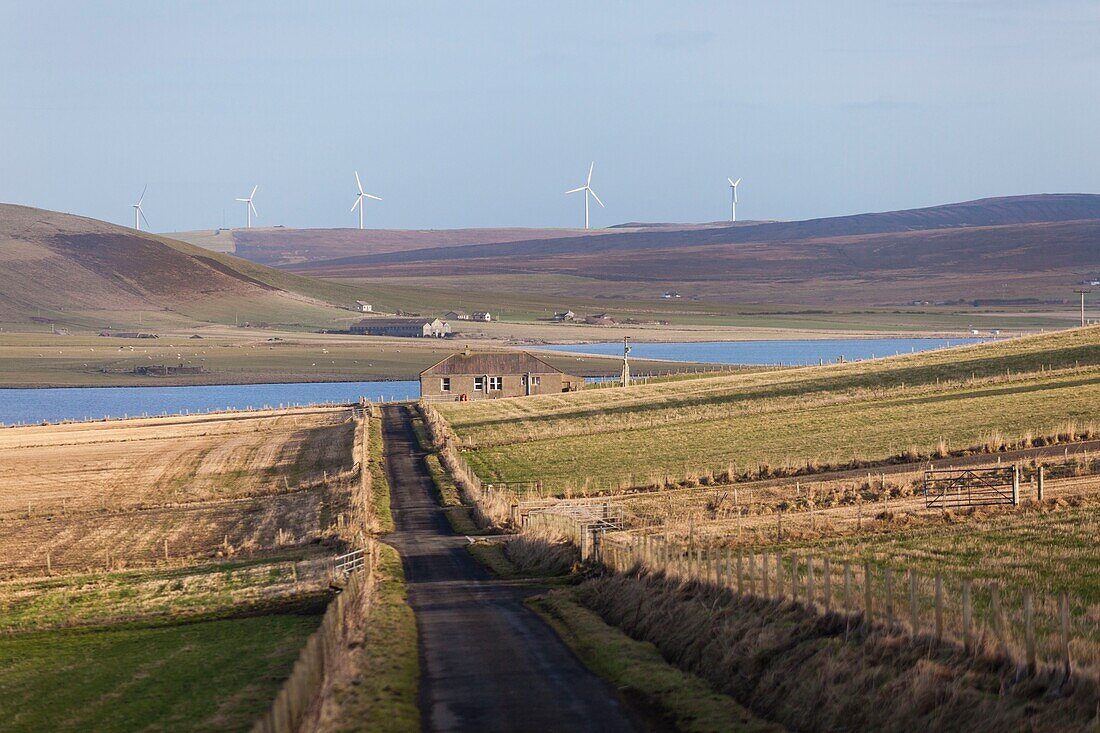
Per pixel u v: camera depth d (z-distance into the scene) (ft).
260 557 264.11
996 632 106.11
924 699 94.68
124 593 229.25
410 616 166.40
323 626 131.44
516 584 203.82
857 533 205.98
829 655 108.99
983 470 262.88
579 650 140.67
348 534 272.72
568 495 303.27
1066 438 304.30
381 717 106.63
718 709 108.58
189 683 144.87
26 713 134.21
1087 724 84.07
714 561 167.94
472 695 117.50
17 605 222.48
